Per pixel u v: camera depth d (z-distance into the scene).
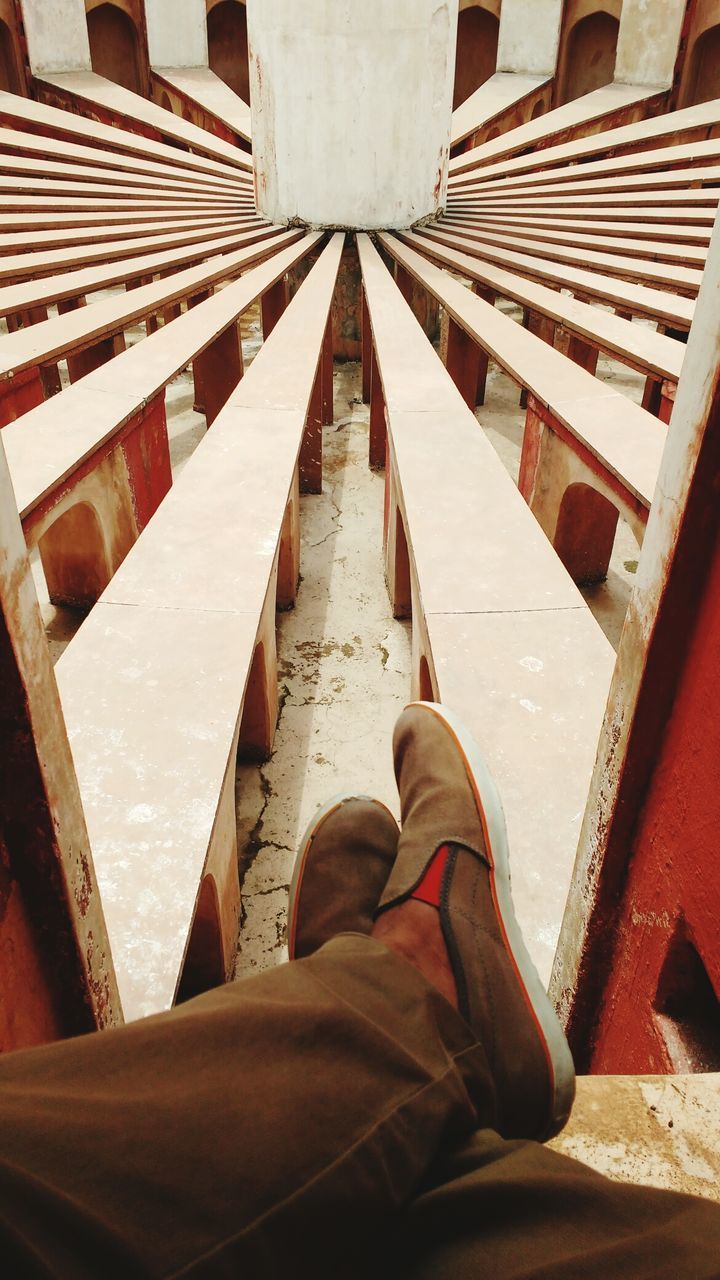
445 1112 0.64
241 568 2.54
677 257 5.07
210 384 5.44
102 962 1.07
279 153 5.80
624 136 8.01
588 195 6.64
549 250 5.33
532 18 9.88
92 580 3.83
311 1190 0.54
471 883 1.04
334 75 5.40
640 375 6.81
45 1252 0.43
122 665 2.12
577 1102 0.99
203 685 2.06
